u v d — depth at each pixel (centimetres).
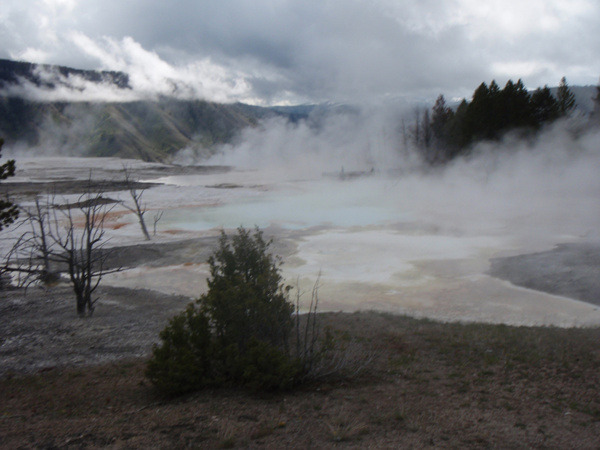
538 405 831
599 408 807
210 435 714
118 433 734
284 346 1078
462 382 972
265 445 674
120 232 3803
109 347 1434
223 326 1032
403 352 1234
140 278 2528
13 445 698
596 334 1382
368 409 827
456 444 669
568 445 668
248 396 915
